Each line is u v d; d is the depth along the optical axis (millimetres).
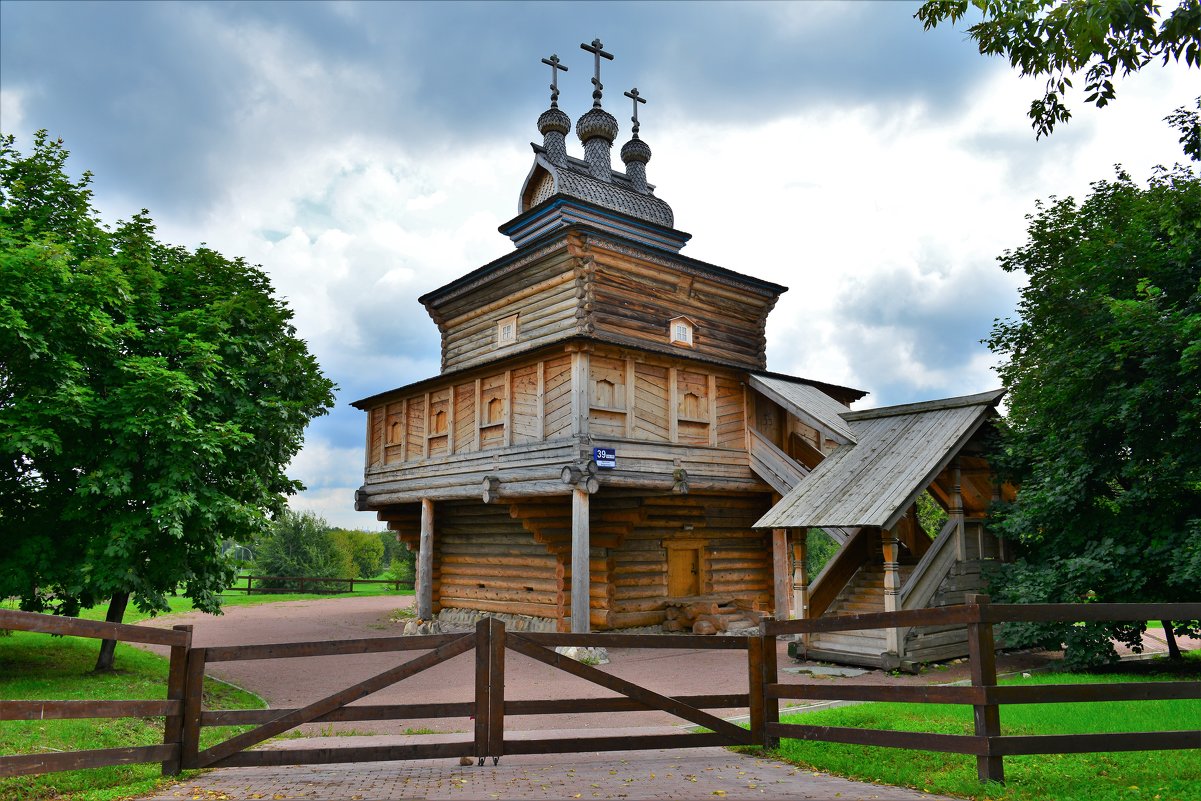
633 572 20328
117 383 13898
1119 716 8781
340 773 7168
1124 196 15195
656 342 20891
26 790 6434
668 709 7664
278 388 16312
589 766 7367
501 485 19047
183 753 7121
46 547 13328
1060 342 14242
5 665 14328
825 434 18312
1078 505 13734
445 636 7406
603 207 25781
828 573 16906
